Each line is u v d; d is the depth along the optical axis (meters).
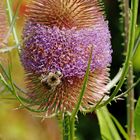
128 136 0.39
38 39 0.34
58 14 0.35
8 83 0.34
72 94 0.35
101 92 0.36
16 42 0.36
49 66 0.34
